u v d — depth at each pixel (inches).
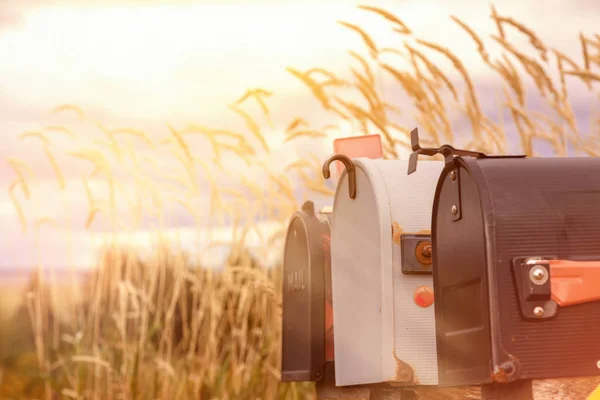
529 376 92.4
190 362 230.5
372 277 140.2
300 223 179.9
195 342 234.4
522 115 209.2
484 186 97.3
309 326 168.7
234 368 224.2
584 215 95.6
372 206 140.7
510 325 93.4
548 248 94.7
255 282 225.5
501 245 94.7
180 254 238.8
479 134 210.7
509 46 212.7
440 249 111.2
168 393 223.9
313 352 168.4
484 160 102.7
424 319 136.1
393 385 136.0
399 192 139.2
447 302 109.3
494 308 93.7
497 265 94.3
